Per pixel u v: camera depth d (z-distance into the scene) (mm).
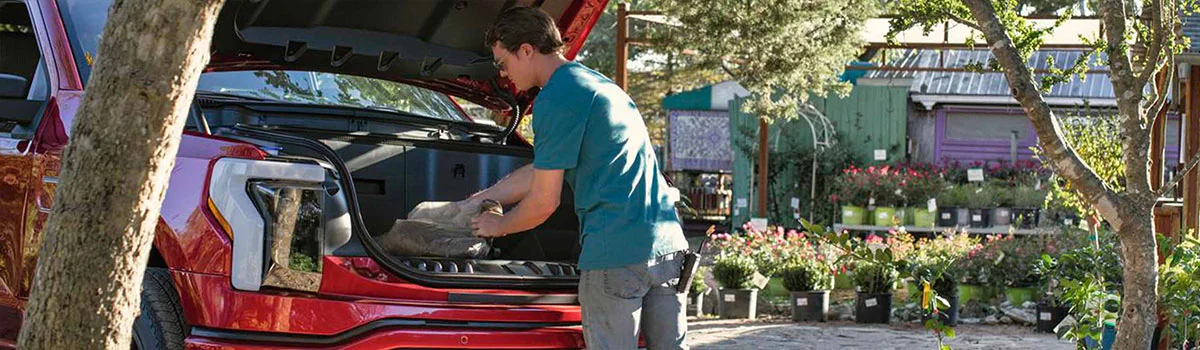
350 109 4820
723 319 9805
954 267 10062
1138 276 4477
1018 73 4348
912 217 15828
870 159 18578
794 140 18906
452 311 3811
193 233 3709
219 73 4762
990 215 15453
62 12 4285
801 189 18578
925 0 5180
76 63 4176
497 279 3965
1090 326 5844
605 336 3680
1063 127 9406
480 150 4887
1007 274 10008
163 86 2260
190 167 3781
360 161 4613
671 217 3773
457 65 4766
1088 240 9164
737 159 18969
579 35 4918
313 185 3727
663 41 11578
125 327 2422
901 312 9781
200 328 3730
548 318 3957
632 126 3684
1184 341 5719
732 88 20234
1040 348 8078
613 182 3633
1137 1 7305
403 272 3830
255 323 3648
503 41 3750
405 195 4719
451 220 4336
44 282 2369
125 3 2244
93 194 2303
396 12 4480
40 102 4246
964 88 18578
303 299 3666
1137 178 4441
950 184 16188
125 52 2242
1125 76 4438
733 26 11266
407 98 5203
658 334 3816
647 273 3666
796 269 9734
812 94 18703
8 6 4508
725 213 20891
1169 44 4527
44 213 4062
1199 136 6984
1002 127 18688
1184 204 6988
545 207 3641
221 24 4152
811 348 8016
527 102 5062
